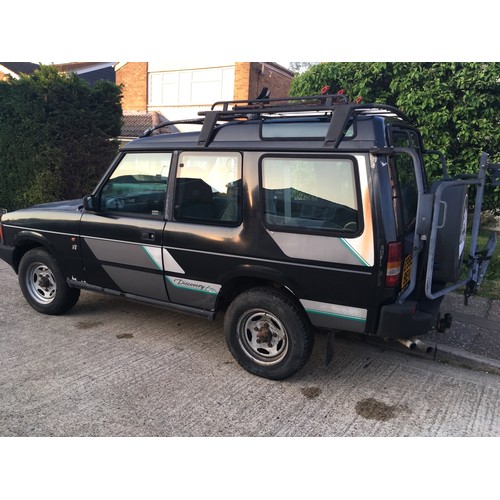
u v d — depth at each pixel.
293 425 3.19
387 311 3.21
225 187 3.69
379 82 7.83
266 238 3.52
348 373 3.95
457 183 3.32
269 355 3.75
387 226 3.11
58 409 3.30
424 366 4.12
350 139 3.17
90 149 10.34
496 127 6.97
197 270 3.88
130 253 4.24
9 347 4.30
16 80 9.88
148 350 4.30
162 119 18.33
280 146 3.43
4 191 10.59
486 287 6.04
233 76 17.03
